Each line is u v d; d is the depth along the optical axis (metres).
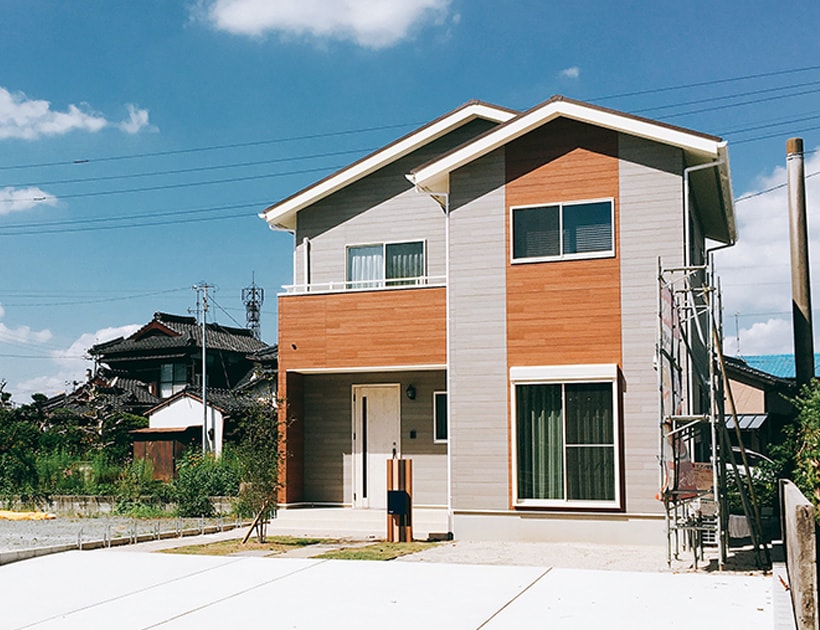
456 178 14.21
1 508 19.84
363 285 16.58
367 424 16.33
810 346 15.11
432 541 13.37
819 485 11.82
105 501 19.05
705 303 14.97
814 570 6.83
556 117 13.58
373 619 7.70
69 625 7.76
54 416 29.06
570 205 13.55
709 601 8.23
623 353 13.05
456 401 13.84
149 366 39.72
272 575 10.01
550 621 7.50
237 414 31.62
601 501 12.93
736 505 13.36
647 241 13.11
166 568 10.65
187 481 18.70
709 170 13.56
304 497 16.47
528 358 13.52
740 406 24.50
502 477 13.48
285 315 15.85
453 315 14.00
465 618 7.66
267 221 17.22
